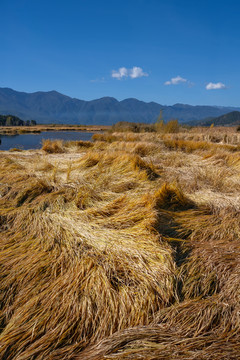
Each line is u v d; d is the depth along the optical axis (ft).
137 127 77.41
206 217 10.78
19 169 19.16
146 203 11.12
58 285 7.00
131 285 6.94
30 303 6.49
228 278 6.95
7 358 5.27
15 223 10.84
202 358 4.83
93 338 5.65
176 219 10.61
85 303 6.31
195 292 6.80
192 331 5.56
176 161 22.24
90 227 9.76
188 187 14.57
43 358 5.19
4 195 13.48
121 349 5.12
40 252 8.68
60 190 13.28
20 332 5.73
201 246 8.69
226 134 51.34
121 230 9.40
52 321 5.98
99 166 18.44
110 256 7.96
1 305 6.75
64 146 36.70
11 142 66.80
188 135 52.34
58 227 9.87
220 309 6.07
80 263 7.79
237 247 8.46
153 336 5.37
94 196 12.85
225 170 18.56
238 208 11.29
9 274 7.70
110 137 51.11
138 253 7.95
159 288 6.63
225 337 5.38
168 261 7.50
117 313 6.12
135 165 17.38
